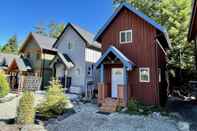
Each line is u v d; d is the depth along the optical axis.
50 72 25.36
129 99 12.97
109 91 14.46
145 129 8.34
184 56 20.00
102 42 15.52
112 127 8.62
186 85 20.75
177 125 9.05
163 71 17.05
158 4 21.19
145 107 12.33
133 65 13.24
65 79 20.95
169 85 21.27
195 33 14.04
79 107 13.06
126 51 14.35
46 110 10.60
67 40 22.89
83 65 21.14
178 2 20.11
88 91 18.62
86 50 21.42
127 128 8.48
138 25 14.15
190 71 20.47
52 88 11.67
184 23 19.14
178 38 19.41
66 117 10.45
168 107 14.01
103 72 14.09
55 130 8.14
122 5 14.57
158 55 14.30
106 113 11.41
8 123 8.58
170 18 19.45
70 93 19.98
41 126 8.52
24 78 21.19
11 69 23.95
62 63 21.47
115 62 13.48
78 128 8.45
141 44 13.82
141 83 13.45
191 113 11.91
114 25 15.20
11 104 13.95
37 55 25.34
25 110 8.44
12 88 22.55
